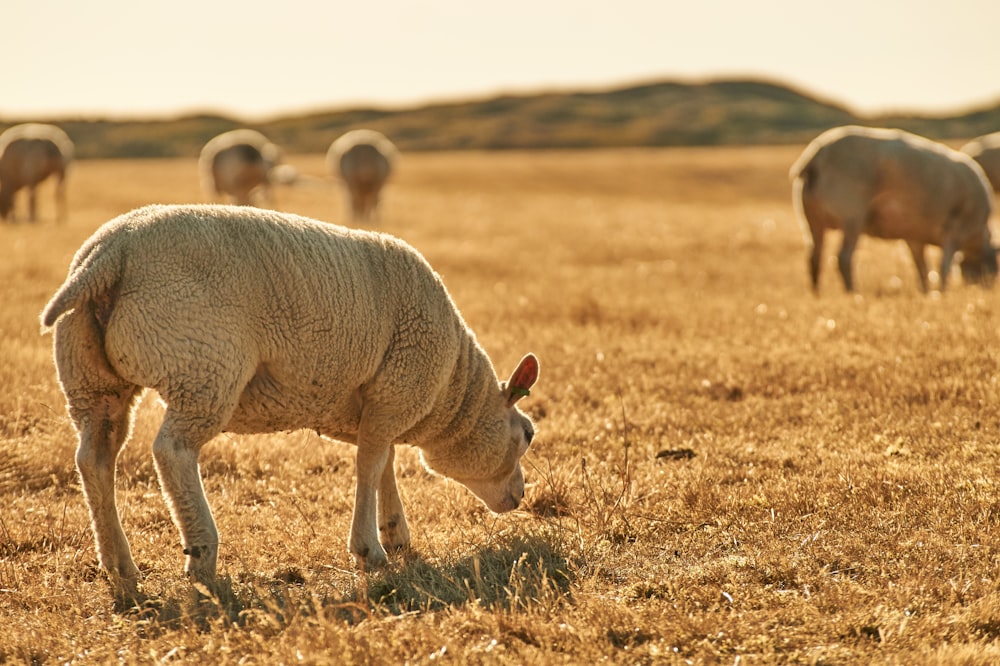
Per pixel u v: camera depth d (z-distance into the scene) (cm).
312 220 805
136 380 706
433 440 888
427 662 590
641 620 643
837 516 834
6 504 941
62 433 1084
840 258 2136
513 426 912
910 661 573
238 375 722
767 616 644
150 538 865
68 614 702
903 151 2092
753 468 995
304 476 1044
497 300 1959
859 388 1261
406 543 857
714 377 1350
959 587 682
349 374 789
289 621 664
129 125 18325
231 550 832
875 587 693
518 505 929
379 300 802
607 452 1088
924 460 987
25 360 1321
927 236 2166
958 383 1216
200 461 1060
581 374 1389
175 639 652
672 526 852
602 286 2223
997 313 1642
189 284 706
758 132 15750
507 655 608
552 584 732
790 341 1543
